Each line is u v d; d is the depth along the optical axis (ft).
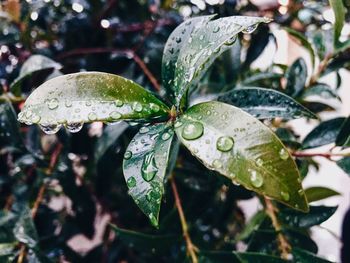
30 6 1.18
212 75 1.01
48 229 1.05
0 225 0.84
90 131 1.14
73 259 1.03
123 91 0.50
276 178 0.41
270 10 1.21
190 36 0.54
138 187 0.45
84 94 0.49
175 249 1.07
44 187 0.97
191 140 0.44
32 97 0.49
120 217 1.17
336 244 2.04
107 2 1.29
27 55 1.11
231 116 0.44
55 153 0.99
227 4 1.11
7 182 1.07
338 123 0.78
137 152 0.48
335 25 0.81
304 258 0.75
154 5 1.35
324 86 0.90
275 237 0.80
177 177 0.95
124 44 1.24
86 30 1.22
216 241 1.10
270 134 0.42
